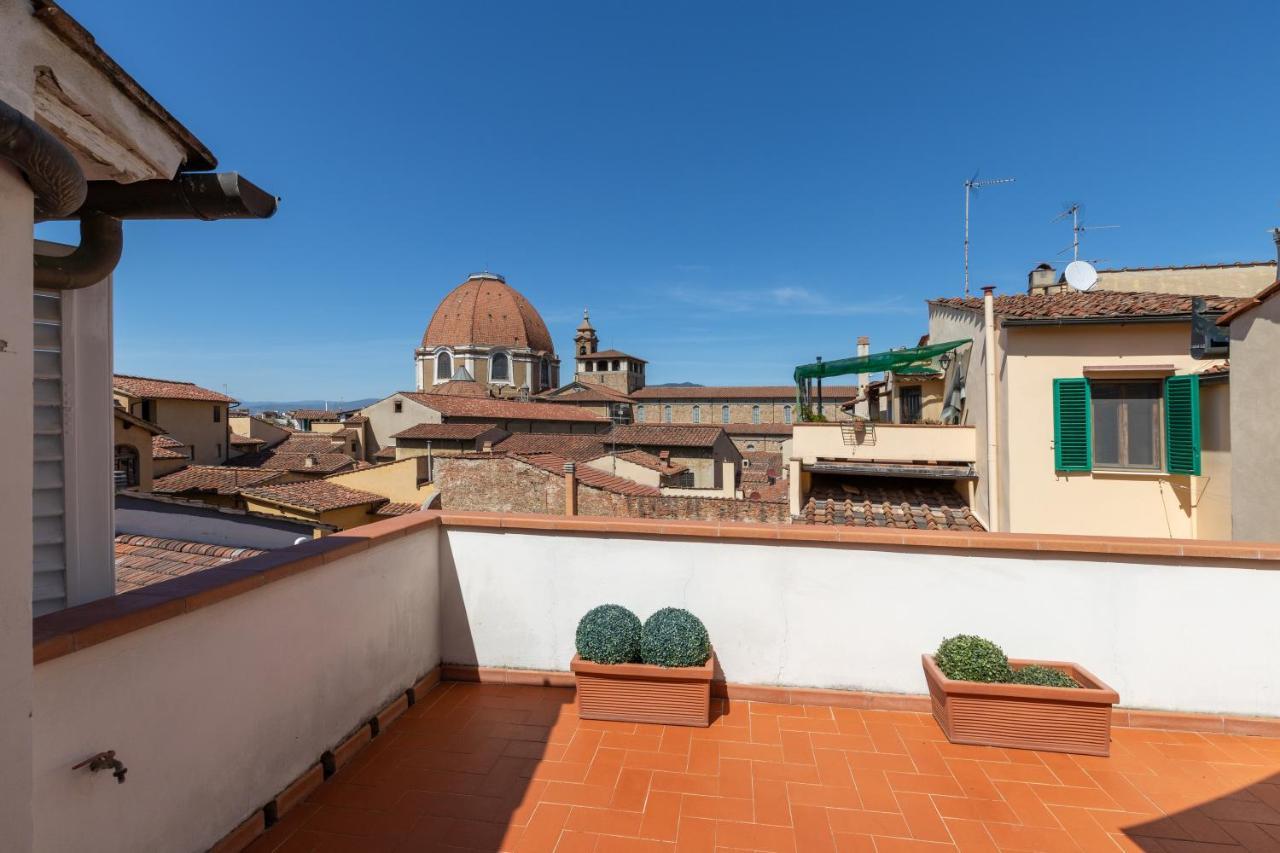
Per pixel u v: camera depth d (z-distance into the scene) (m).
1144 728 4.14
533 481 18.34
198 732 2.78
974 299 12.14
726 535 4.57
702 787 3.53
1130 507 8.99
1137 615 4.16
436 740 4.04
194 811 2.75
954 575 4.34
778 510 15.05
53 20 1.97
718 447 32.28
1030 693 3.83
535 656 4.90
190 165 2.80
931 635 4.38
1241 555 4.00
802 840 3.09
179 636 2.69
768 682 4.59
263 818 3.13
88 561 3.16
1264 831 3.14
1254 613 4.04
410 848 3.03
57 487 3.06
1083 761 3.78
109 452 3.27
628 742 4.02
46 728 2.13
